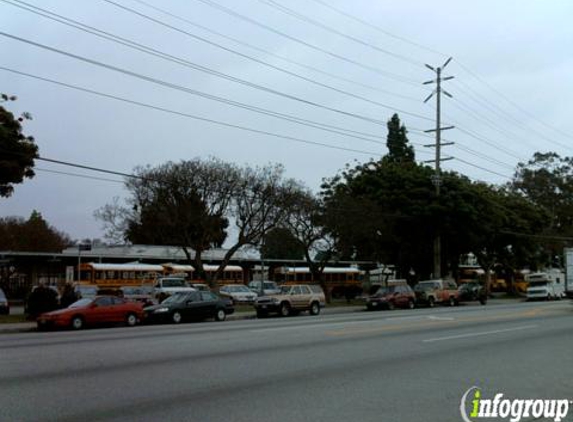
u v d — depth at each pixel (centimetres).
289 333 1897
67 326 2491
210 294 2973
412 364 1254
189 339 1730
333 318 2662
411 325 2183
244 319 3091
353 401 893
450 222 4728
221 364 1237
